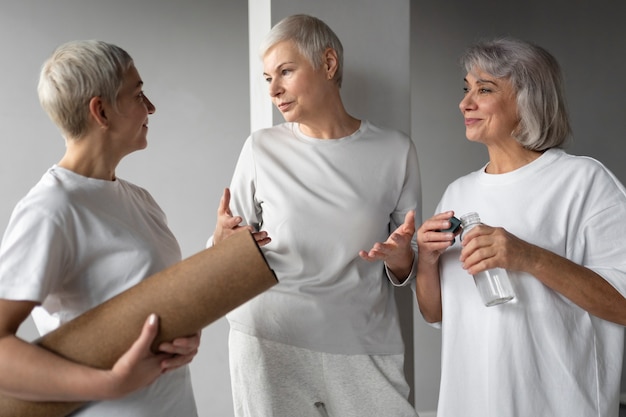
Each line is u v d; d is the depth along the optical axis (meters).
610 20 4.78
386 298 2.38
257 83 2.87
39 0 4.16
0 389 1.43
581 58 4.77
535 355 1.86
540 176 1.94
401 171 2.38
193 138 4.35
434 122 4.65
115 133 1.64
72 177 1.59
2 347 1.41
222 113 4.38
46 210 1.49
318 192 2.30
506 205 1.96
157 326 1.46
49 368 1.41
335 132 2.36
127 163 4.28
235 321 2.36
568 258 1.90
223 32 4.38
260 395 2.31
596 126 4.79
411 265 2.20
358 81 2.70
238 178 2.43
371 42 2.70
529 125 1.92
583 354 1.87
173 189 4.33
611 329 1.90
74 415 1.55
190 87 4.35
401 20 2.72
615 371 1.90
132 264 1.60
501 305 1.89
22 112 4.16
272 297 2.30
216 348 4.34
